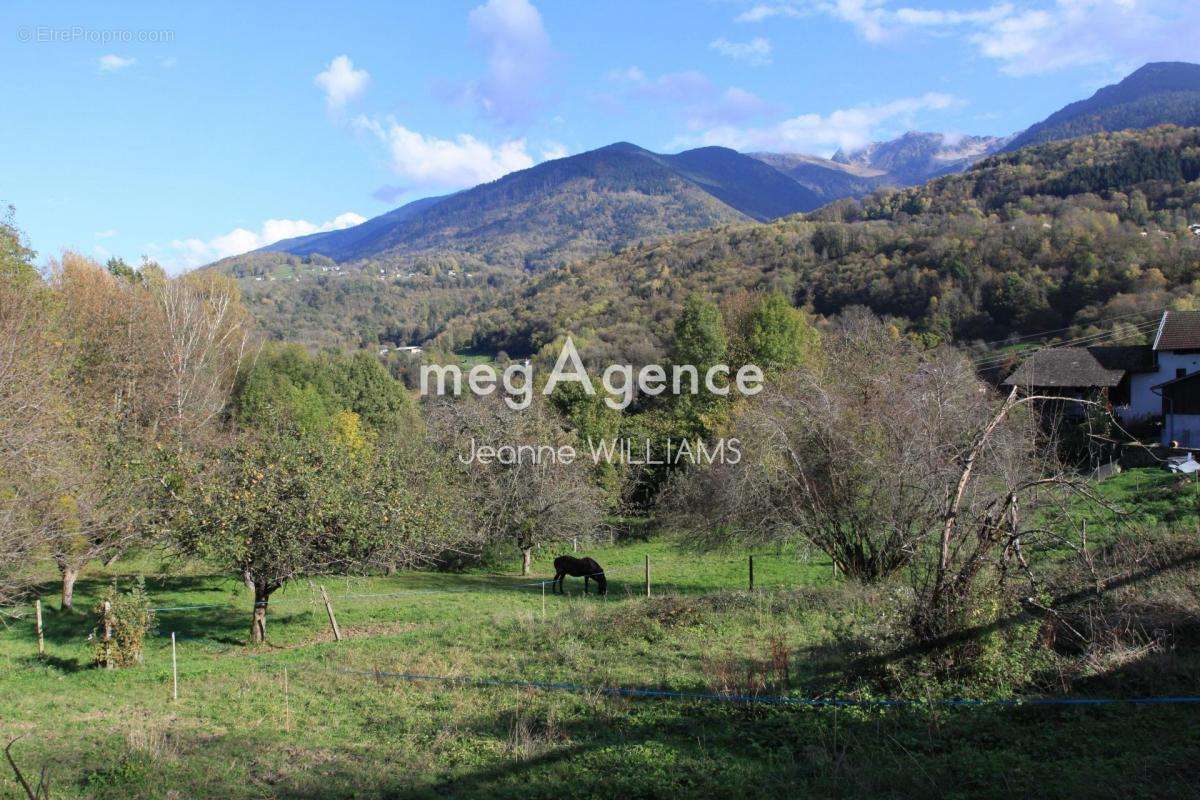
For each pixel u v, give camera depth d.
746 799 6.91
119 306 35.91
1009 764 7.07
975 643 9.09
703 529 22.17
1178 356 40.09
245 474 16.78
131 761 9.05
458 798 7.53
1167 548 11.91
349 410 52.28
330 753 9.18
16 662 15.42
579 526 31.09
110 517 19.58
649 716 9.39
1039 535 11.16
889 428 16.77
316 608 21.42
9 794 8.16
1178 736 7.32
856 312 46.75
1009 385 33.38
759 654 11.88
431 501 21.55
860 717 8.55
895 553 16.50
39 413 17.69
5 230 28.19
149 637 17.80
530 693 10.90
